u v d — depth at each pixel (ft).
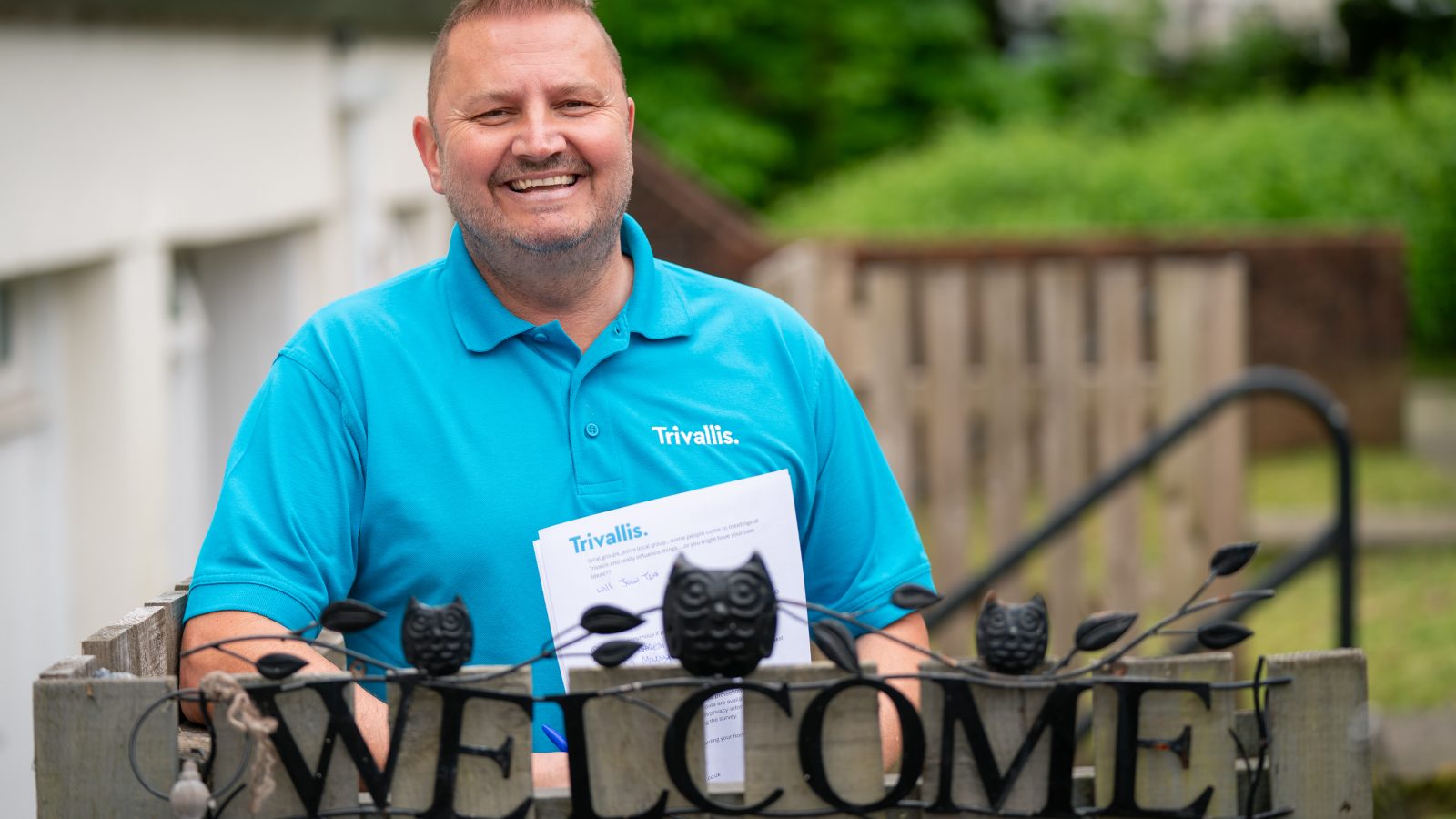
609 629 5.06
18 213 12.72
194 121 16.38
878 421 21.24
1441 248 45.16
